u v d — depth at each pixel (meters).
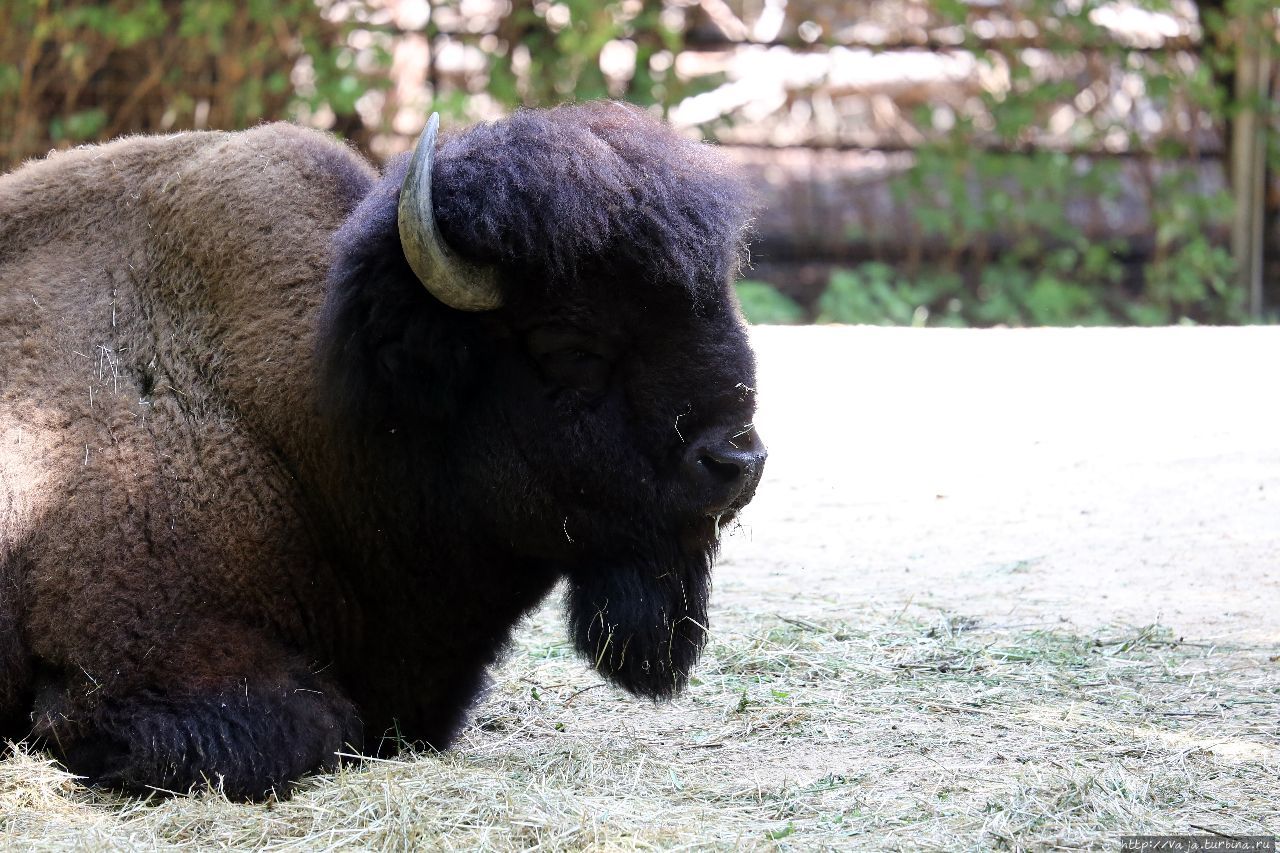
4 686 7.00
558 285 6.77
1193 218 26.38
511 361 6.95
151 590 6.88
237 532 7.05
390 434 7.05
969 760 7.19
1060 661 8.91
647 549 7.05
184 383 7.29
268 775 6.63
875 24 28.17
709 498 6.87
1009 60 27.16
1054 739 7.48
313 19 24.98
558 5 25.52
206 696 6.73
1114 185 27.05
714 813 6.38
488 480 7.03
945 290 26.91
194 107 25.11
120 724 6.71
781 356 17.97
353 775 6.70
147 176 7.75
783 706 8.19
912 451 14.44
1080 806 6.36
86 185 7.74
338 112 24.50
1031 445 14.41
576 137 6.83
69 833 6.07
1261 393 15.59
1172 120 27.34
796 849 5.89
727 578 11.16
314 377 7.05
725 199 6.97
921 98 28.52
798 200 28.31
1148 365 16.97
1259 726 7.63
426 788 6.41
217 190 7.52
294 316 7.32
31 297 7.43
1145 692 8.29
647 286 6.76
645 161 6.84
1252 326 19.11
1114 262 27.78
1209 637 9.30
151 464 7.08
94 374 7.28
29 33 24.14
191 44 24.81
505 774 6.80
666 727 7.94
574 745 7.51
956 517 12.58
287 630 7.14
